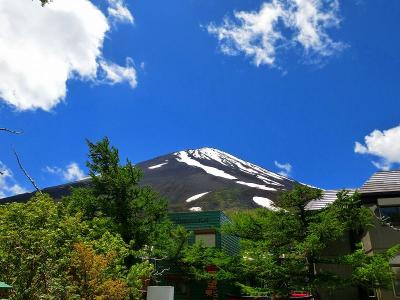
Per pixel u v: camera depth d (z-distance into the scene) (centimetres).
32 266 1070
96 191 2103
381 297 1914
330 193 2645
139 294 1427
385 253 1678
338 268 2211
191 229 2988
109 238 1540
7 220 1205
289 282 1744
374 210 2123
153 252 2105
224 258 2272
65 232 1201
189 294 2605
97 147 2136
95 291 1132
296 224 1750
